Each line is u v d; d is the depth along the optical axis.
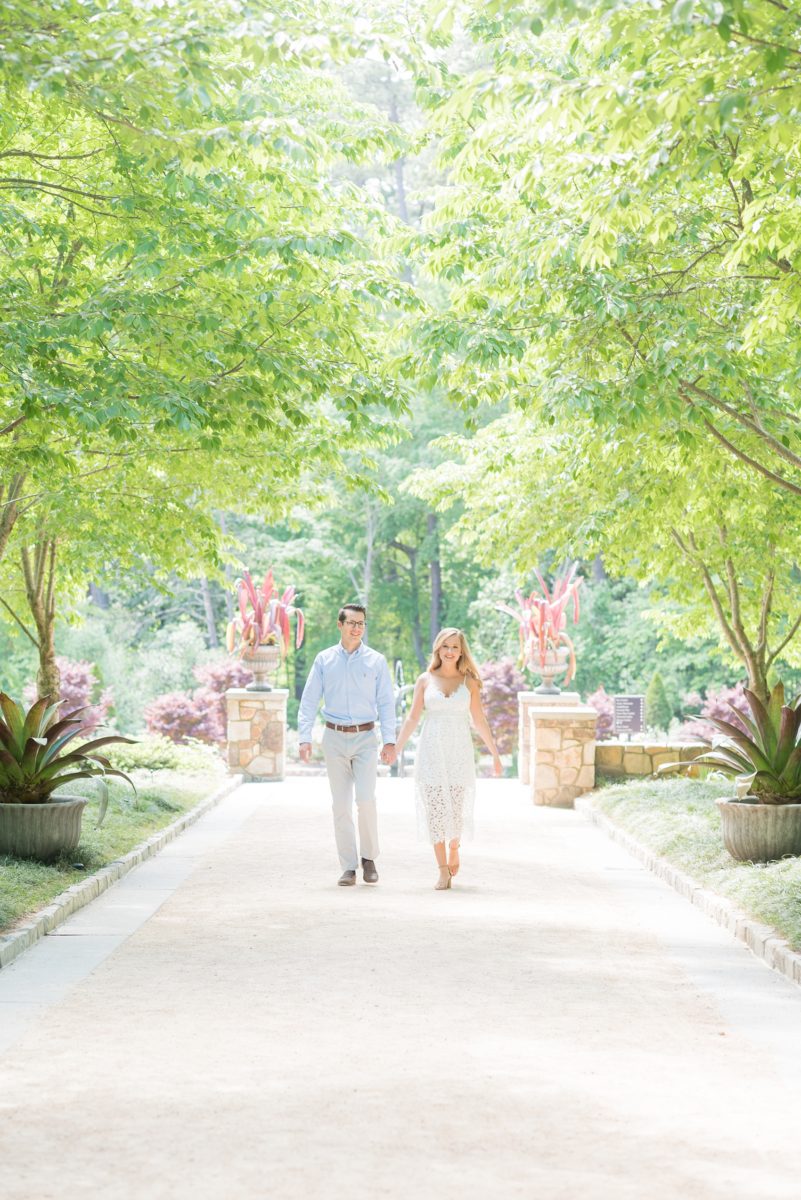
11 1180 4.23
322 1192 4.13
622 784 18.09
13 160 11.27
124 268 11.59
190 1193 4.12
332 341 11.34
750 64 6.30
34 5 7.68
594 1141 4.61
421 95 11.29
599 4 6.01
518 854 12.99
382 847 13.30
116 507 15.70
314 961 7.78
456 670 10.79
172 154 8.49
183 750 20.92
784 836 10.84
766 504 14.48
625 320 10.62
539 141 8.55
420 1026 6.26
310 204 11.38
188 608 45.94
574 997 6.94
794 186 8.64
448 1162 4.39
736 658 20.83
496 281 11.16
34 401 10.05
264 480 16.12
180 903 9.93
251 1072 5.45
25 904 9.11
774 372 11.98
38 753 10.98
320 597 46.72
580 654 41.59
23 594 19.80
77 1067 5.53
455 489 18.27
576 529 16.17
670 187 10.00
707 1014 6.62
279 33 7.06
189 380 11.09
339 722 10.84
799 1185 4.22
